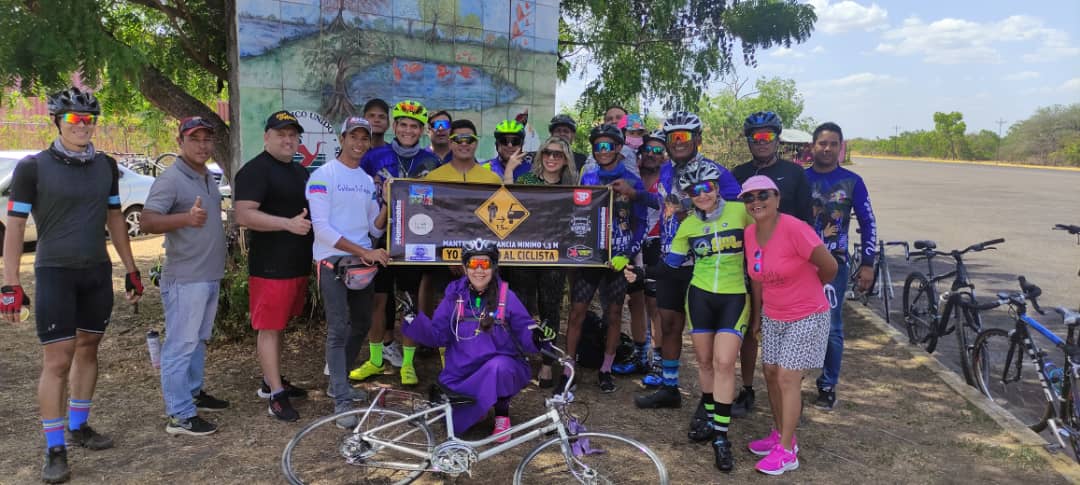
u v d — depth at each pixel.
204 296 4.41
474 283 4.21
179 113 7.85
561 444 3.69
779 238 3.95
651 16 10.82
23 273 9.50
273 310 4.57
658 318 5.72
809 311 4.01
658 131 5.36
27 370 5.60
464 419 4.24
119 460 4.06
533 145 8.27
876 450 4.55
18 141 19.55
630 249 5.43
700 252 4.36
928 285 7.28
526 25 8.01
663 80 11.09
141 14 9.05
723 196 4.50
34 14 5.36
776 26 10.80
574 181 5.54
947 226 17.39
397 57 7.15
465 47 7.59
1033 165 63.69
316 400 5.09
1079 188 31.45
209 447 4.27
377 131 5.63
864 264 5.36
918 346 7.18
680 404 5.25
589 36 11.21
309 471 4.00
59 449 3.80
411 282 5.60
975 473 4.25
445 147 5.85
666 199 4.79
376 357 5.59
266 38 6.40
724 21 11.06
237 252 6.64
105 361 5.77
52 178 3.74
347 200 4.63
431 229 5.05
